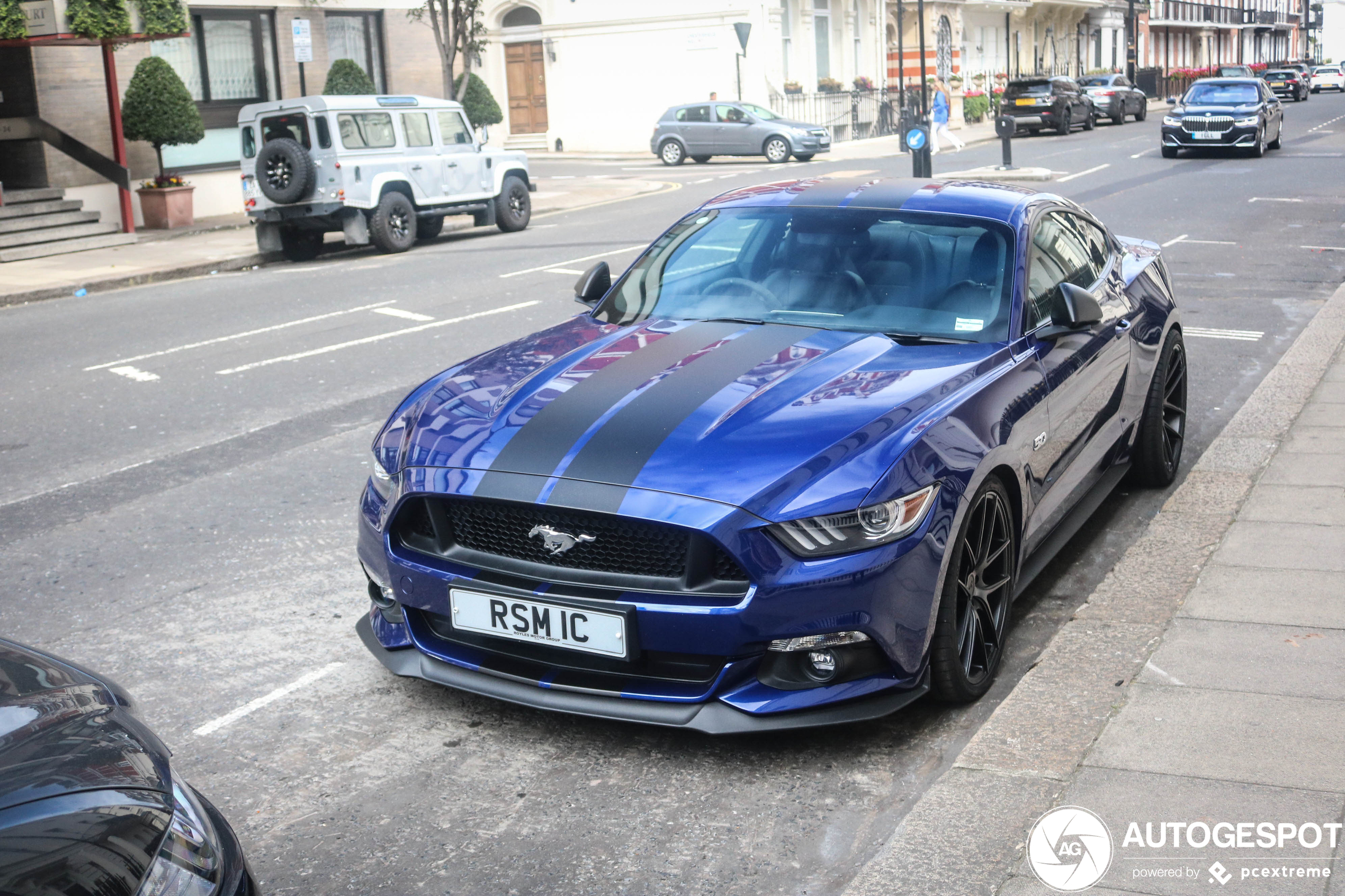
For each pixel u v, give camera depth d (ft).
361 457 23.61
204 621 16.10
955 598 12.25
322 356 33.32
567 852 10.70
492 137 132.05
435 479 12.26
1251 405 23.39
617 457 11.78
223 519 20.29
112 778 6.95
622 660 11.59
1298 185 67.51
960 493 12.07
